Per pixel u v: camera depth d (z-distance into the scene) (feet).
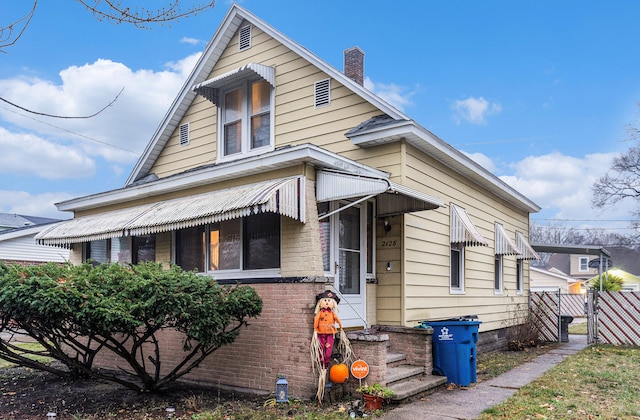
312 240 25.54
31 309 21.09
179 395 26.61
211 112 41.81
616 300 47.91
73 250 40.09
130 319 21.24
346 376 24.34
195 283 23.54
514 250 45.29
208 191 30.91
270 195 23.72
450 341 28.91
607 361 37.42
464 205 39.93
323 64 34.96
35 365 26.00
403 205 30.37
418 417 21.84
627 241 138.00
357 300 29.78
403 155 30.66
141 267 24.56
